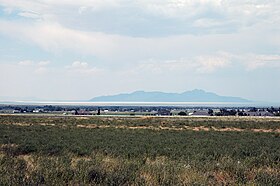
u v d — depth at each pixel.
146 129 72.69
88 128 72.56
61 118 118.69
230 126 87.75
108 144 38.66
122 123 95.31
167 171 19.77
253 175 20.50
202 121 107.56
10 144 36.38
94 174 18.27
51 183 16.28
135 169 20.36
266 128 82.44
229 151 32.59
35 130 61.91
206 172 20.72
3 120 97.88
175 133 61.59
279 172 21.36
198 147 37.00
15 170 18.75
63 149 32.94
